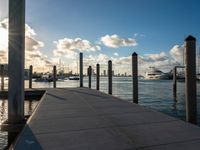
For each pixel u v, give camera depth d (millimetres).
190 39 5812
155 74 109312
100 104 8695
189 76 5828
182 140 4121
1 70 20688
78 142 4043
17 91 5648
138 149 3693
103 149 3709
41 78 69625
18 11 5656
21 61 5699
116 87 40344
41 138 4270
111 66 15383
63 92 13945
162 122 5500
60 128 4973
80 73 20047
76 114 6594
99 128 4977
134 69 10883
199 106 15773
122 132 4648
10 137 5547
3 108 14211
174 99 20859
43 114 6590
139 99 20922
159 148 3730
